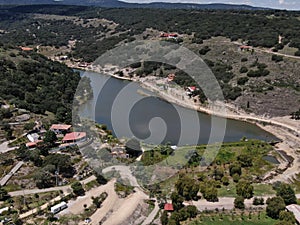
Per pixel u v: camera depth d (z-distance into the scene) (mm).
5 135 101188
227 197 79812
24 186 81625
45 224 69062
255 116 143000
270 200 74562
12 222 68438
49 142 98625
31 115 117688
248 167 95812
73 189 79562
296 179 90750
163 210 74625
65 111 124625
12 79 139500
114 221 70750
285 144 116875
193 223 70625
